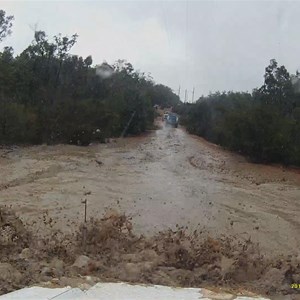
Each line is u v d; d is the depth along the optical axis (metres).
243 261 7.61
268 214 14.34
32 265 6.82
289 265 7.55
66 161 22.80
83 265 6.96
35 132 30.47
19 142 29.50
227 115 33.59
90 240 8.45
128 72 54.81
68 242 8.59
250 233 11.95
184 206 14.51
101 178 18.89
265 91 33.91
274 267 7.50
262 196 17.41
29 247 7.95
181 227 11.86
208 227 12.18
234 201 15.98
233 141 31.97
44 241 8.41
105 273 6.77
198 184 19.16
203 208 14.48
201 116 51.25
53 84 38.41
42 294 5.68
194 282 6.75
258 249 10.13
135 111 45.81
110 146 33.06
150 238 9.28
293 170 26.70
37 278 6.29
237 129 30.53
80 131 31.95
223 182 20.28
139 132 46.88
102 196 15.18
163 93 85.44
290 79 34.19
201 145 39.12
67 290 5.85
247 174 23.64
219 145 39.50
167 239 8.91
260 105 30.75
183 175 21.61
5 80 32.56
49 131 31.50
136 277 6.65
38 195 14.66
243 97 40.16
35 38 38.66
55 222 11.28
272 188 19.44
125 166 23.25
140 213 13.06
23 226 9.34
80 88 39.97
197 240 9.99
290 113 33.28
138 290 6.06
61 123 32.12
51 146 29.44
